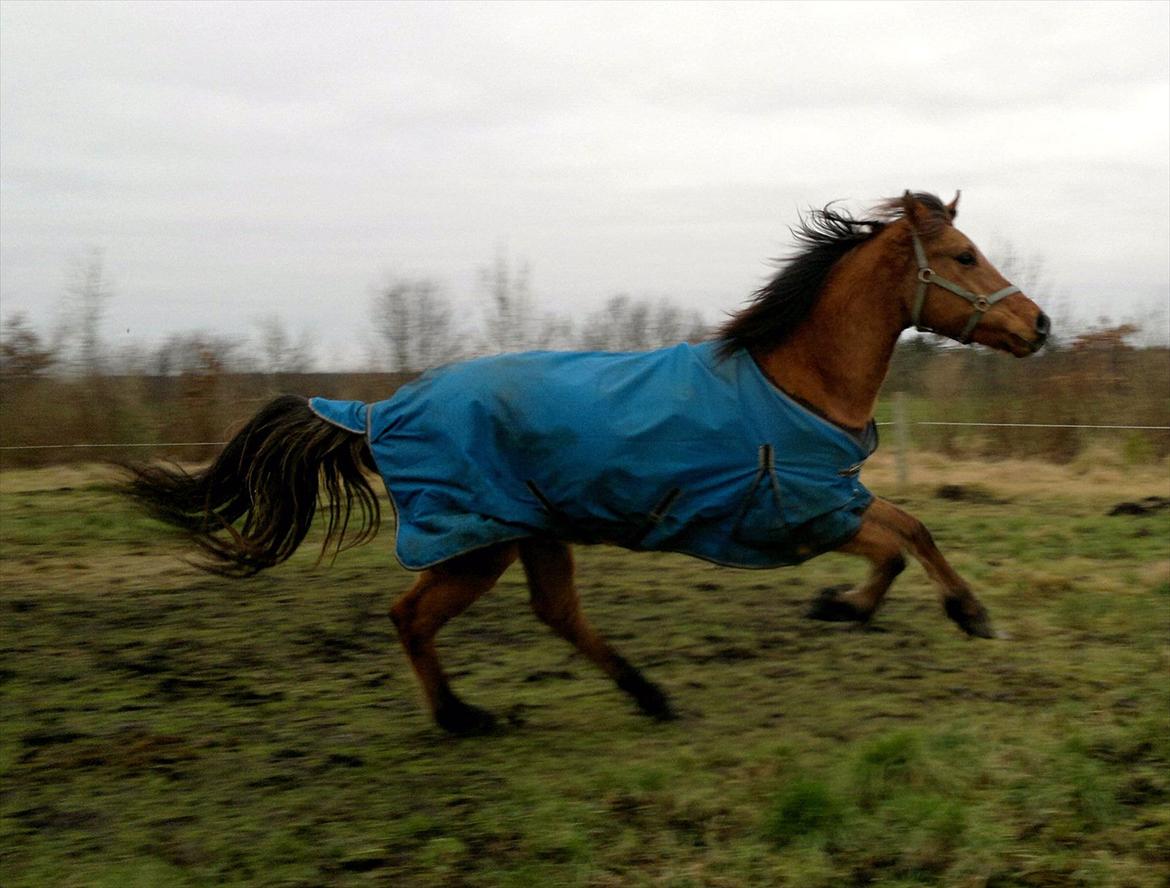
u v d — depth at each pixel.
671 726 4.67
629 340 13.66
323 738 4.60
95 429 14.34
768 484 4.42
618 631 6.23
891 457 12.76
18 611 6.85
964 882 3.20
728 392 4.47
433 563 4.46
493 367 4.62
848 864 3.34
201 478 5.04
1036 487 10.90
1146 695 4.76
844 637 5.98
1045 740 4.22
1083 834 3.45
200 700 5.09
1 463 14.14
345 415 4.82
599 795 3.89
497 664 5.65
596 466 4.38
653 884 3.25
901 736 4.01
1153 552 7.79
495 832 3.63
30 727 4.71
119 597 7.26
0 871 3.43
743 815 3.67
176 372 14.88
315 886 3.32
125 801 3.95
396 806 3.88
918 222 4.81
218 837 3.65
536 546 4.77
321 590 7.44
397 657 5.81
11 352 14.67
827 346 4.68
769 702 4.94
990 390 13.35
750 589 7.21
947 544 8.34
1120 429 12.13
